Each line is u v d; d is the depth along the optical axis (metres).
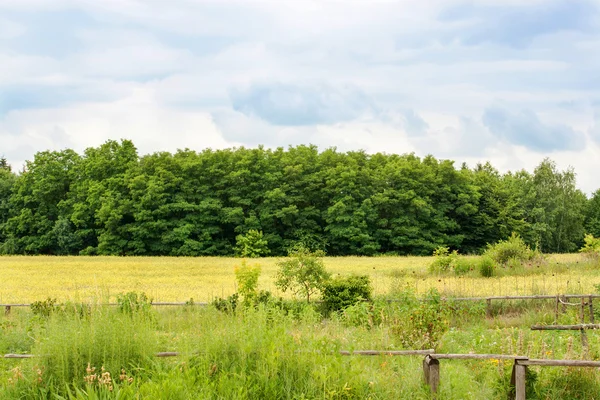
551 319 16.58
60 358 8.30
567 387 8.82
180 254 73.19
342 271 40.81
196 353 8.80
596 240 43.25
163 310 18.39
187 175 76.44
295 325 13.00
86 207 76.12
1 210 84.31
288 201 75.12
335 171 77.88
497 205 79.00
